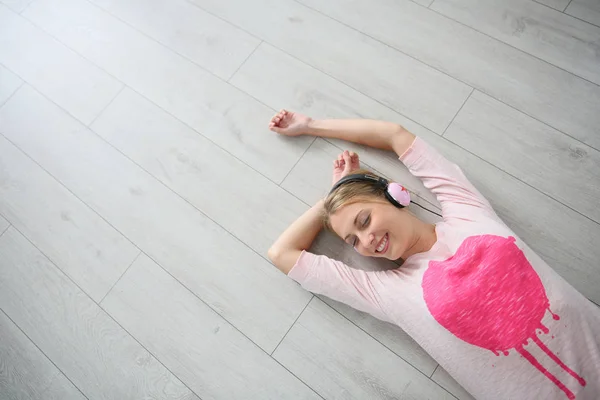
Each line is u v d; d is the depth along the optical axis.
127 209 1.52
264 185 1.47
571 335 1.02
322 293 1.27
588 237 1.29
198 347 1.36
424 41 1.54
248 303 1.38
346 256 1.37
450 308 1.06
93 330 1.41
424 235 1.19
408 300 1.14
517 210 1.34
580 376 1.02
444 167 1.26
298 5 1.65
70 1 1.82
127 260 1.47
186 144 1.55
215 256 1.43
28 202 1.58
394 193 1.15
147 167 1.55
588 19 1.48
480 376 1.10
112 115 1.63
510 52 1.49
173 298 1.41
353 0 1.63
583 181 1.34
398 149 1.32
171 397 1.33
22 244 1.54
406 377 1.26
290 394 1.29
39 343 1.42
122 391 1.35
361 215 1.14
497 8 1.54
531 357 1.03
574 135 1.38
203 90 1.60
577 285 1.26
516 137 1.40
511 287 1.04
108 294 1.44
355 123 1.39
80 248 1.50
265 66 1.60
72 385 1.37
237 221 1.45
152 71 1.66
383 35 1.57
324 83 1.54
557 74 1.45
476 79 1.48
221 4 1.70
